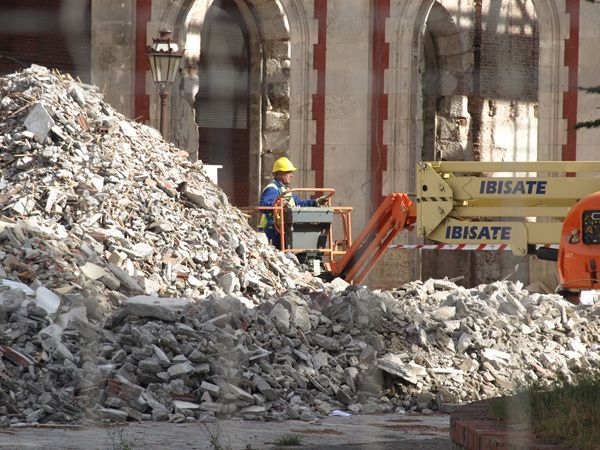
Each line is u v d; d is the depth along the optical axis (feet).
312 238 187.21
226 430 92.68
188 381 105.40
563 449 59.11
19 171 157.89
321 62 230.07
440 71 281.74
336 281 173.58
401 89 226.79
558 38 236.22
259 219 195.21
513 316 143.23
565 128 236.22
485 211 176.96
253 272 157.69
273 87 236.43
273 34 236.84
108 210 151.94
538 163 174.50
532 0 238.07
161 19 218.59
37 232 138.00
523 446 60.13
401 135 224.74
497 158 294.25
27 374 100.58
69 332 107.45
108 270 135.23
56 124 164.35
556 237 173.06
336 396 112.98
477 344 129.80
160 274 145.28
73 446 80.79
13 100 168.45
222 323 115.24
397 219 183.62
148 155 168.96
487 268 249.96
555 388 78.33
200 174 176.65
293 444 86.22
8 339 104.42
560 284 160.66
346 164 223.51
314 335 121.60
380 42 229.04
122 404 99.45
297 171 226.79
